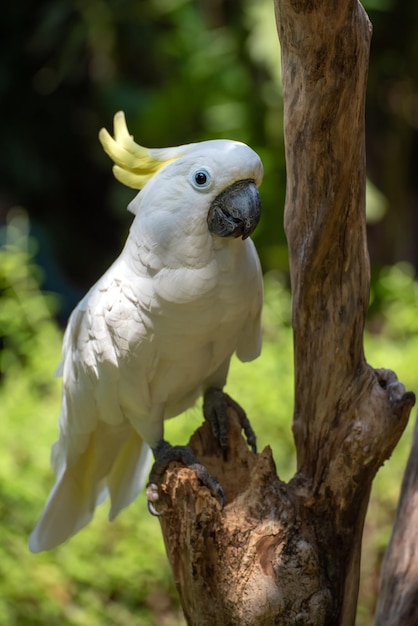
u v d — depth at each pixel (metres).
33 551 5.22
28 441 7.81
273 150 11.98
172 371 4.70
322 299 4.33
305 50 3.87
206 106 12.30
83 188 16.50
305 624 4.21
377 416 4.31
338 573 4.41
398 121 13.04
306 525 4.36
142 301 4.44
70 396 4.90
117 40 14.70
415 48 12.58
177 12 12.82
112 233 16.52
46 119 15.80
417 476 5.01
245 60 12.28
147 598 7.86
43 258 13.64
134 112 14.38
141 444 5.29
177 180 4.30
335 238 4.21
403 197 13.30
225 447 4.77
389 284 9.97
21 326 8.87
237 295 4.47
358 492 4.39
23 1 15.20
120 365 4.60
